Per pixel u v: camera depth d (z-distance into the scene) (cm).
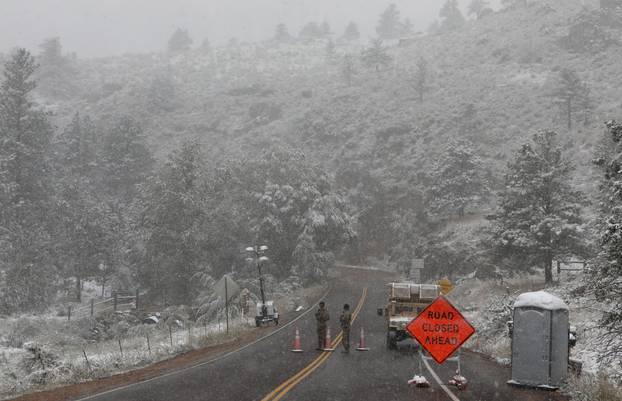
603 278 1431
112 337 3306
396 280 5869
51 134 5722
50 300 4925
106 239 5516
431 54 13800
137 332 3331
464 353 1930
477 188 6812
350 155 9356
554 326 1222
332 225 5509
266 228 5316
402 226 7331
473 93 10144
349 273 6588
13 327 3262
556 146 3441
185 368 1591
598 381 1116
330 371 1471
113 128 9962
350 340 2338
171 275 4875
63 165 9181
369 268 7081
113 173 9194
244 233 5400
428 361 1692
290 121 11306
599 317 2003
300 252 5312
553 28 12000
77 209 5731
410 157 8656
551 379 1201
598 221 2030
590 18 10706
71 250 5394
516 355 1242
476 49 12744
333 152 9744
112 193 8975
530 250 3334
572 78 7794
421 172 8050
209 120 12156
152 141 11431
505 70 10862
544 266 3475
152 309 4716
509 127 8450
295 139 10556
